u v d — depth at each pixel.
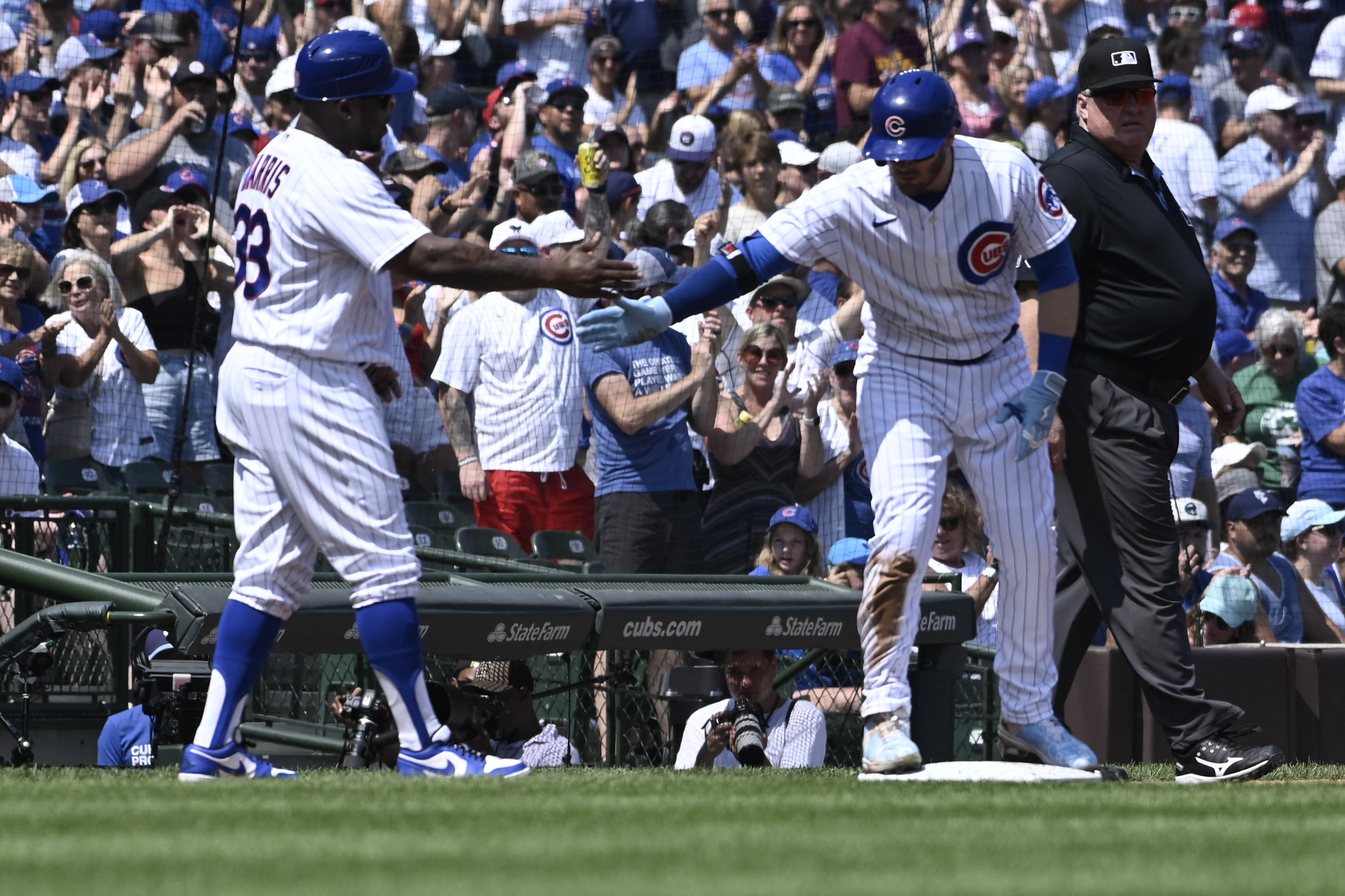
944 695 19.64
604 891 7.40
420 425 31.39
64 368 28.61
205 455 31.09
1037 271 15.07
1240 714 16.14
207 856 8.60
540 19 41.97
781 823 10.35
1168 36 44.50
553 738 20.58
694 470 29.20
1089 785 14.16
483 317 28.66
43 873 7.91
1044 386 15.06
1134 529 16.42
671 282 28.53
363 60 13.98
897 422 14.98
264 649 14.31
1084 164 16.77
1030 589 15.51
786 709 21.12
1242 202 41.22
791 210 14.94
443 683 19.95
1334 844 9.52
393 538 14.12
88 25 37.00
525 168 31.05
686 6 41.59
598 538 26.95
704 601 20.25
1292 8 46.59
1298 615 28.19
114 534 24.91
